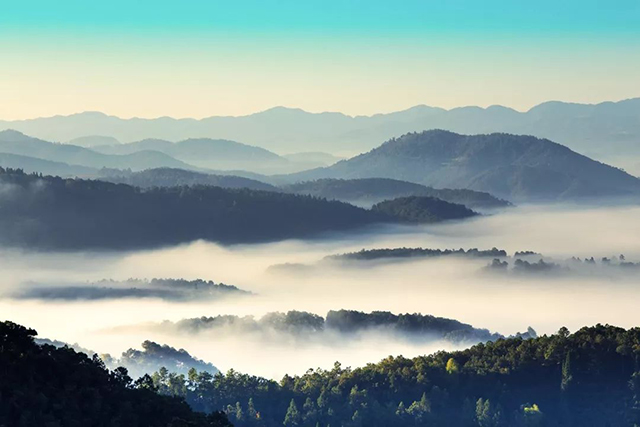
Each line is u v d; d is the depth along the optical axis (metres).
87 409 185.25
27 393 182.00
